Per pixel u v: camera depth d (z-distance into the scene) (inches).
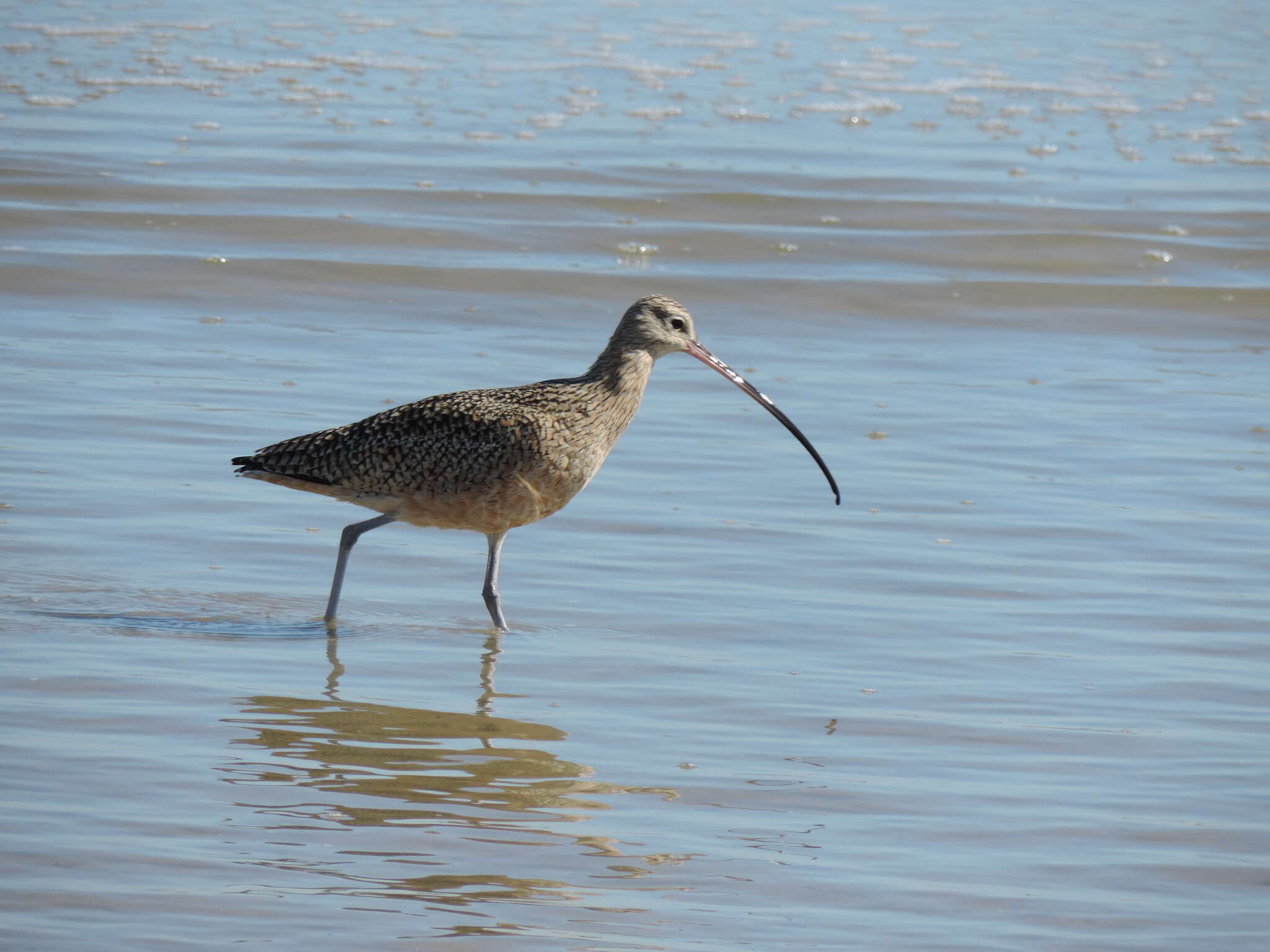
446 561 512.4
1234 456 619.5
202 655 423.8
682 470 593.0
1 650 417.1
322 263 842.8
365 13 1614.2
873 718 394.3
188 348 712.4
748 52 1501.0
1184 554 516.7
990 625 458.3
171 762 354.0
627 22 1632.6
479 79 1339.8
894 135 1202.0
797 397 687.1
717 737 381.4
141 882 297.9
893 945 286.8
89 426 601.0
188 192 961.5
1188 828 337.1
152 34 1460.4
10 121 1112.2
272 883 300.2
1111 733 387.5
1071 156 1155.9
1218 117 1298.0
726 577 495.2
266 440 594.2
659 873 311.6
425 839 322.3
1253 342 799.1
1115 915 299.4
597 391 471.5
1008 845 327.9
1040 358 760.3
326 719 384.2
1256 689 416.2
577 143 1131.3
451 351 727.1
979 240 942.4
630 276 851.4
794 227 960.9
